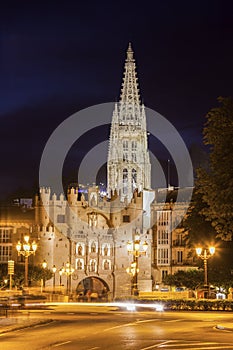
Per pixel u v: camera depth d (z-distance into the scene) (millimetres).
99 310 58906
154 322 41750
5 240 165875
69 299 98500
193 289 115062
